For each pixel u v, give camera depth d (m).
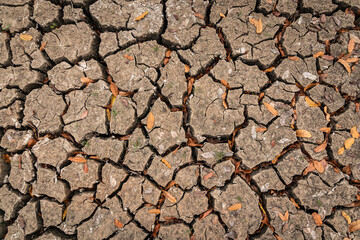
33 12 1.44
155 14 1.43
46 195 1.38
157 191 1.38
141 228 1.37
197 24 1.43
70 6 1.44
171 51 1.43
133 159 1.39
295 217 1.36
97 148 1.39
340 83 1.40
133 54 1.42
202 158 1.38
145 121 1.40
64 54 1.42
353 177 1.37
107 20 1.43
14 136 1.40
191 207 1.37
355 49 1.41
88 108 1.40
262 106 1.40
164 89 1.41
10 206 1.38
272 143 1.38
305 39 1.42
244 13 1.43
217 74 1.41
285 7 1.43
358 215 1.36
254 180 1.38
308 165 1.38
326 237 1.36
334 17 1.42
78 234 1.37
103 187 1.38
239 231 1.36
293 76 1.41
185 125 1.40
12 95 1.41
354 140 1.38
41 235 1.37
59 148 1.39
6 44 1.44
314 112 1.39
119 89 1.42
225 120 1.39
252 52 1.42
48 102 1.41
